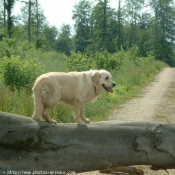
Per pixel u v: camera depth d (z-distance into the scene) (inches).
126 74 951.6
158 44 3095.5
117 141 218.4
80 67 794.2
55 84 226.1
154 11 3250.5
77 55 895.1
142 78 1007.0
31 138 201.5
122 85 819.4
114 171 248.5
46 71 655.8
